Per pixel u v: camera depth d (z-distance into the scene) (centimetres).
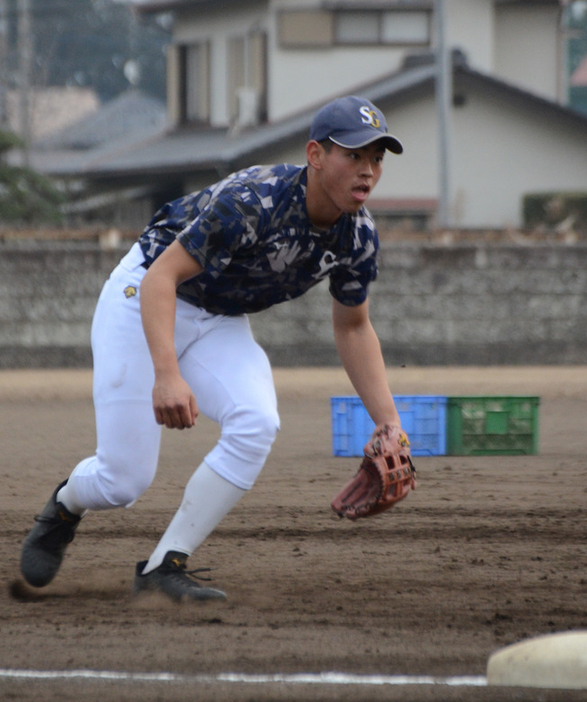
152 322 1416
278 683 1220
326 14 10075
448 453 3119
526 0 10712
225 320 1552
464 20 10350
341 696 1173
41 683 1224
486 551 1953
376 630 1450
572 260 5738
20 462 3022
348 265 1522
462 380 4947
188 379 1537
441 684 1213
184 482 2673
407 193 9550
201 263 1418
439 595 1645
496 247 5712
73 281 5531
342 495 1556
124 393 1511
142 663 1305
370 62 10138
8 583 1744
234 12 10519
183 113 11300
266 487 2591
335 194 1405
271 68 10131
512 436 3122
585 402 4416
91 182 11594
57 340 5541
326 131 1388
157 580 1583
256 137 9594
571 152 9719
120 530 2141
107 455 1530
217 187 1480
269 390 1552
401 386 4731
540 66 10806
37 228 5984
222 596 1603
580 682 1203
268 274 1477
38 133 17262
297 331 5644
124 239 5738
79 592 1678
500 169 9656
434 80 9344
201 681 1231
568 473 2786
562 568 1827
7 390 4703
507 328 5741
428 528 2148
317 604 1589
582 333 5772
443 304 5703
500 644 1389
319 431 3638
